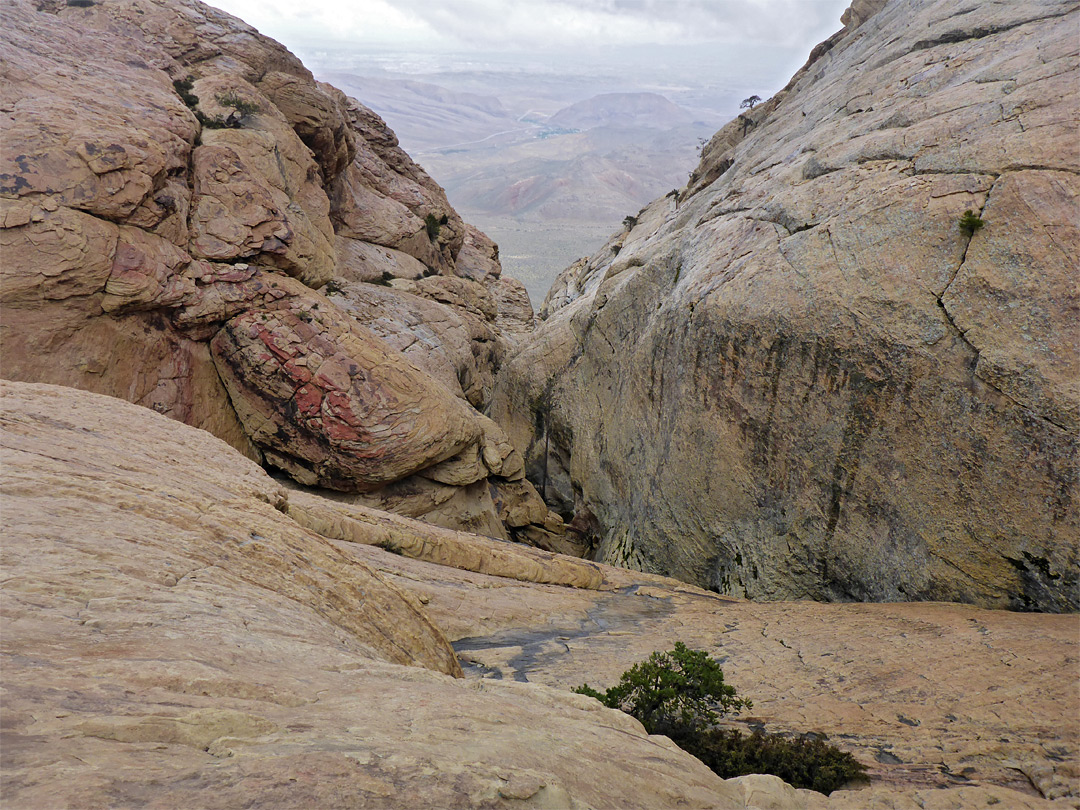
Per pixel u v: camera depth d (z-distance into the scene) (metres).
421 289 48.00
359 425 27.78
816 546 19.14
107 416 12.24
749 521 21.14
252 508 10.14
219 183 28.12
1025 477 15.08
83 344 22.33
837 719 10.77
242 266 27.58
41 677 3.71
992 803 7.88
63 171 22.39
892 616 15.41
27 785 2.56
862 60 35.44
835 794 8.20
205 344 27.02
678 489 23.72
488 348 49.00
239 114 34.28
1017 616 14.30
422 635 10.61
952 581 16.23
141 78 30.41
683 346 23.64
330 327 28.48
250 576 8.03
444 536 19.94
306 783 3.18
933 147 19.61
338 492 29.06
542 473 38.09
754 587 20.67
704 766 6.40
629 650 14.60
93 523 7.06
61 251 21.58
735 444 21.33
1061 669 11.29
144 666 4.25
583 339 35.50
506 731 5.10
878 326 17.53
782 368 19.66
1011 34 23.58
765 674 12.96
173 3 39.09
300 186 37.44
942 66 24.98
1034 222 16.06
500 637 15.02
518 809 3.65
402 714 4.82
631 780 5.00
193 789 2.92
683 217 41.25
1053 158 16.62
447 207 67.06
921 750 9.56
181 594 6.26
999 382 15.48
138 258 23.56
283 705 4.45
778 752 9.38
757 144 40.56
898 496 17.25
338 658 6.16
